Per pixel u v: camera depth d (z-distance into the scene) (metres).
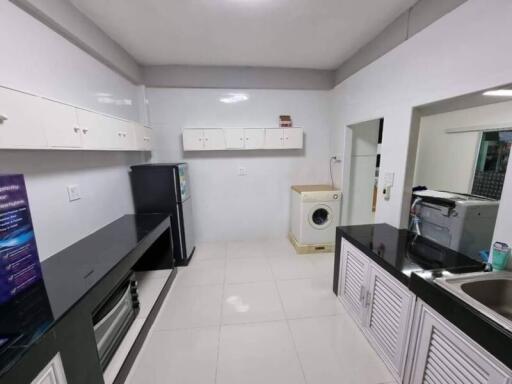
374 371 1.54
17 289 1.16
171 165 2.80
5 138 1.13
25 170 1.44
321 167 3.67
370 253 1.69
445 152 2.30
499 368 0.86
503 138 1.91
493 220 1.73
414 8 1.80
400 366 1.42
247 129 3.22
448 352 1.08
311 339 1.80
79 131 1.64
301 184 3.70
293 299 2.29
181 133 3.32
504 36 1.21
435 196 1.94
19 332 0.91
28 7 1.42
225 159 3.49
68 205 1.80
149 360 1.65
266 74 3.23
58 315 1.01
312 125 3.53
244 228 3.75
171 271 2.69
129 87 2.84
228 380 1.50
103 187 2.28
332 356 1.65
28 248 1.22
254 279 2.66
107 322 1.51
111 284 1.42
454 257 1.57
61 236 1.72
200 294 2.39
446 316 1.07
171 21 2.01
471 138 2.13
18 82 1.38
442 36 1.57
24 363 0.81
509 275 1.27
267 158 3.57
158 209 2.81
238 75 3.18
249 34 2.27
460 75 1.46
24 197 1.18
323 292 2.40
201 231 3.66
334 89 3.34
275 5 1.81
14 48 1.35
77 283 1.27
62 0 1.63
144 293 2.27
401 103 1.99
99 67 2.21
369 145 3.26
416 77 1.82
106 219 2.32
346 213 3.38
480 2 1.31
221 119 3.34
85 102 2.00
